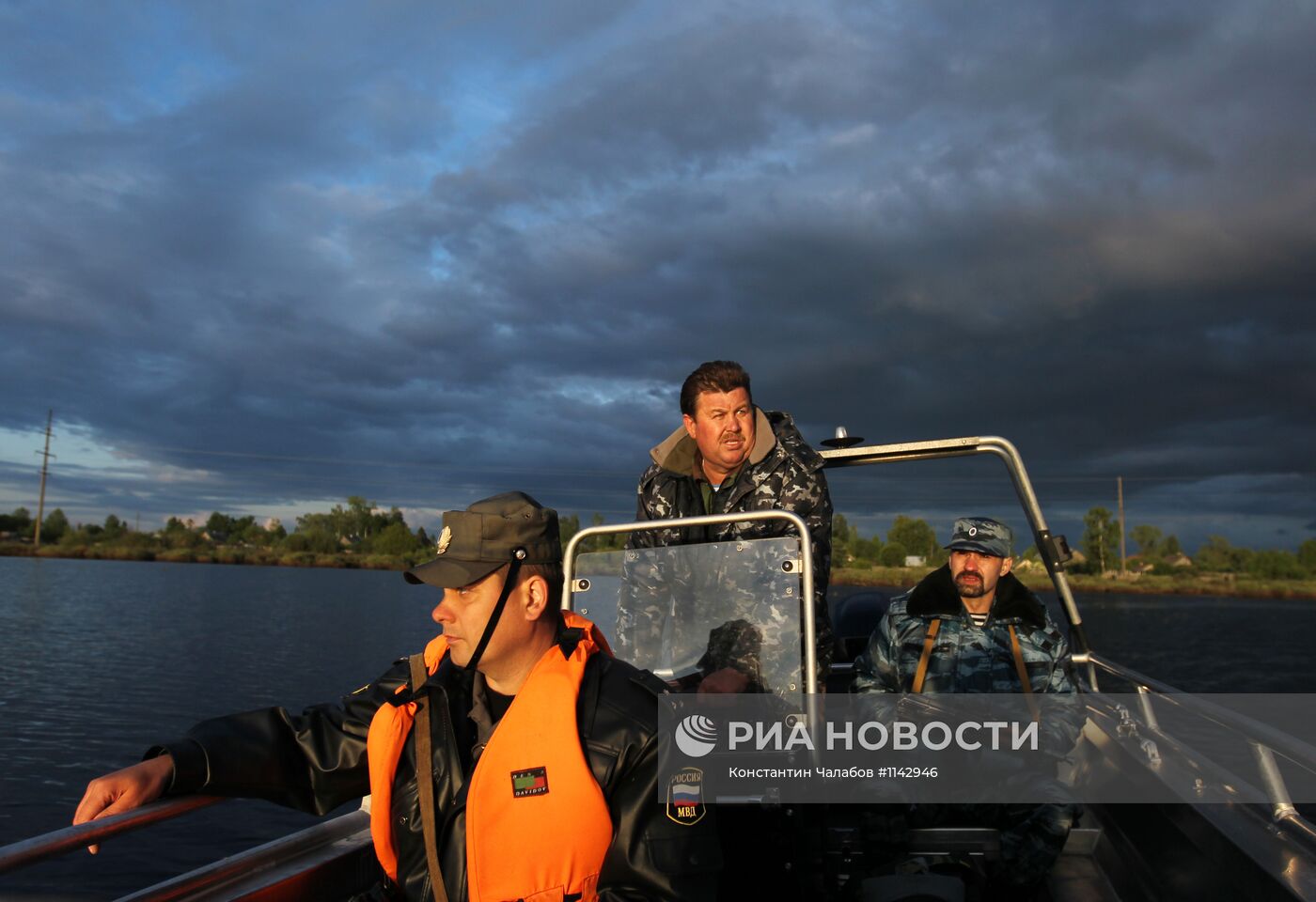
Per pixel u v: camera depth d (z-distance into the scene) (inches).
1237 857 92.4
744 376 112.0
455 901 70.5
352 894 90.7
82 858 520.4
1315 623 2472.9
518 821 68.3
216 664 1547.7
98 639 1913.1
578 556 115.5
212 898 77.7
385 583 4911.4
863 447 152.3
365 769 80.4
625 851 68.3
